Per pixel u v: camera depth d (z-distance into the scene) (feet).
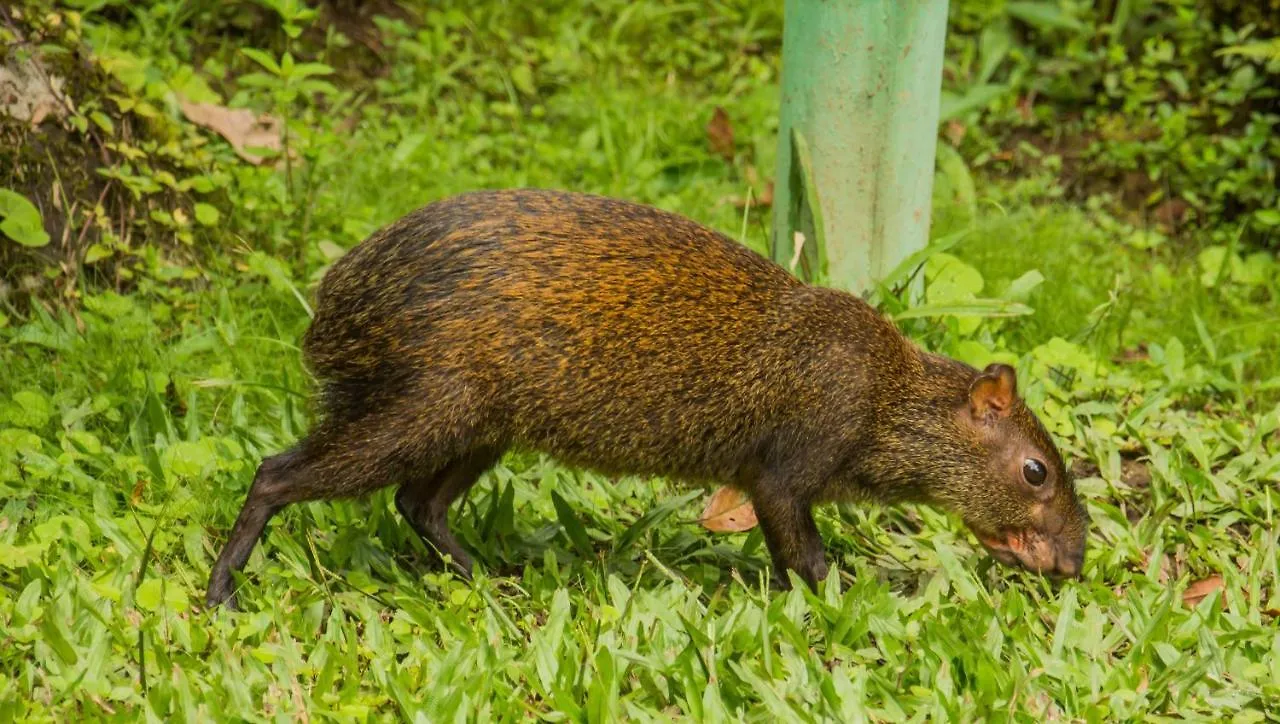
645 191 48.91
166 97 43.96
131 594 27.07
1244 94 53.67
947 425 30.76
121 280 39.01
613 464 29.40
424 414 27.30
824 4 38.24
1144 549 33.22
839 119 38.96
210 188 40.34
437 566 31.35
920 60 38.86
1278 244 50.98
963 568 31.30
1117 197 53.42
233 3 51.34
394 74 52.75
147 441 33.32
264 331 38.45
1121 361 42.55
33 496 30.89
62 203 38.19
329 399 28.07
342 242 42.63
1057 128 55.93
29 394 32.96
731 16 60.13
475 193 28.27
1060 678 26.71
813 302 30.04
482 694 24.82
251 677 25.21
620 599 28.55
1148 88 55.67
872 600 29.04
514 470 35.24
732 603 29.45
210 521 30.66
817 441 29.81
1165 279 47.06
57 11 40.22
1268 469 35.73
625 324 28.14
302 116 48.91
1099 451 36.94
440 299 27.12
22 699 23.86
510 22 56.85
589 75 55.42
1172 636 28.40
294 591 28.63
